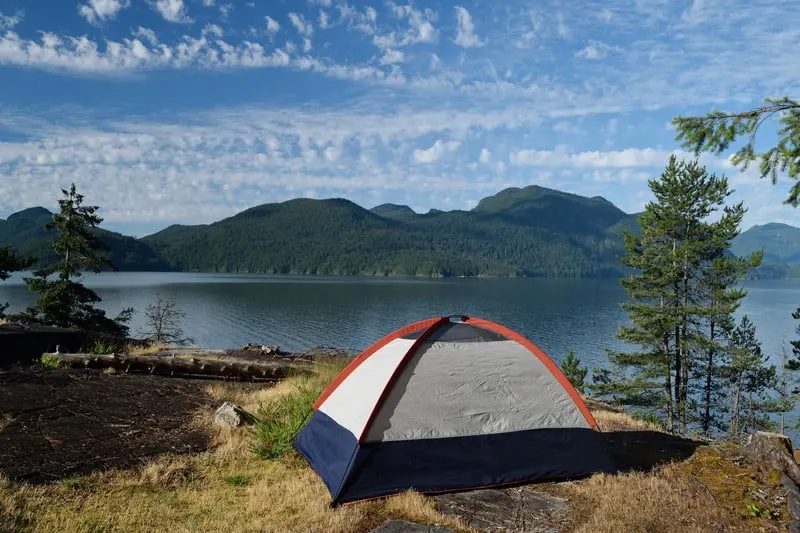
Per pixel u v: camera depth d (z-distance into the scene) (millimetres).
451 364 6574
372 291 152750
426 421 6223
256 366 12555
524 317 93625
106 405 8680
